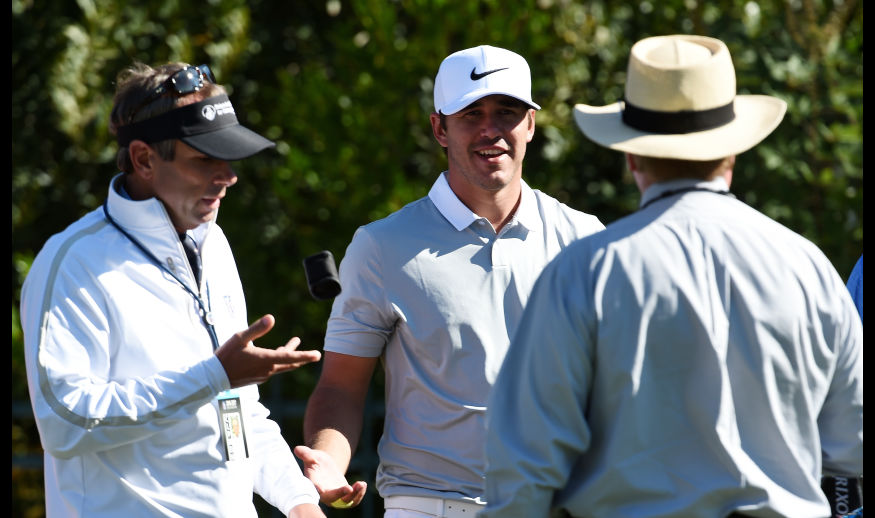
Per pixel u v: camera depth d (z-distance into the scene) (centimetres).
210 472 1118
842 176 2539
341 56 2750
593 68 2886
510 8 2608
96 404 1042
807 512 901
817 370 919
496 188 1262
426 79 2650
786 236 941
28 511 2922
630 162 996
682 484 897
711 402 893
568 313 907
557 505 937
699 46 973
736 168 2608
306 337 2823
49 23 2819
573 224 1320
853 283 1385
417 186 2553
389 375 1304
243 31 2916
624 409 899
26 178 2850
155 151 1104
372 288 1280
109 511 1084
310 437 1301
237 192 2922
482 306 1249
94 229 1113
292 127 2738
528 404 912
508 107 1273
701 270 909
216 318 1158
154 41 2925
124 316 1086
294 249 2898
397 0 2873
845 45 2594
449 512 1236
